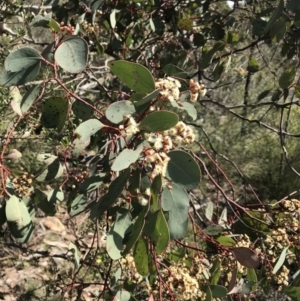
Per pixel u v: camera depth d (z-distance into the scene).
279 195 5.10
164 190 1.27
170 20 3.09
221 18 3.32
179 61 2.83
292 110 5.19
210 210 2.05
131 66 1.25
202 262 1.77
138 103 1.24
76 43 1.29
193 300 1.61
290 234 2.04
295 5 1.98
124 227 1.35
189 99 1.55
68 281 3.45
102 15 2.76
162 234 1.22
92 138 2.06
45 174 1.61
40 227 4.13
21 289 3.59
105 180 1.63
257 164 5.29
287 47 3.03
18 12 3.00
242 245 1.77
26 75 1.30
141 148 1.18
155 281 1.64
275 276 1.89
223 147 5.32
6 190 1.41
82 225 3.99
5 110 2.84
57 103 1.39
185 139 1.23
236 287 1.75
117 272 1.73
